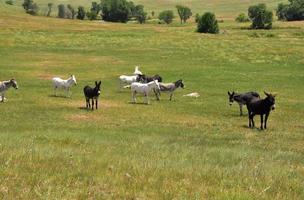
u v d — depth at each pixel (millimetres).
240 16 180500
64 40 89188
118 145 20406
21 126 27203
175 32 113375
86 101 35562
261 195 10117
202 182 11320
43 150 15492
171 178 11570
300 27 141375
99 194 9641
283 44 89375
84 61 66812
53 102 37031
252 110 29656
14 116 30703
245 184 11398
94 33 102938
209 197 9727
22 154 13789
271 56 74000
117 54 74500
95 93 34000
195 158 17125
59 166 12398
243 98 33938
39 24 118750
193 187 10594
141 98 41125
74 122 29453
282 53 76812
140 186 10523
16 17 129750
